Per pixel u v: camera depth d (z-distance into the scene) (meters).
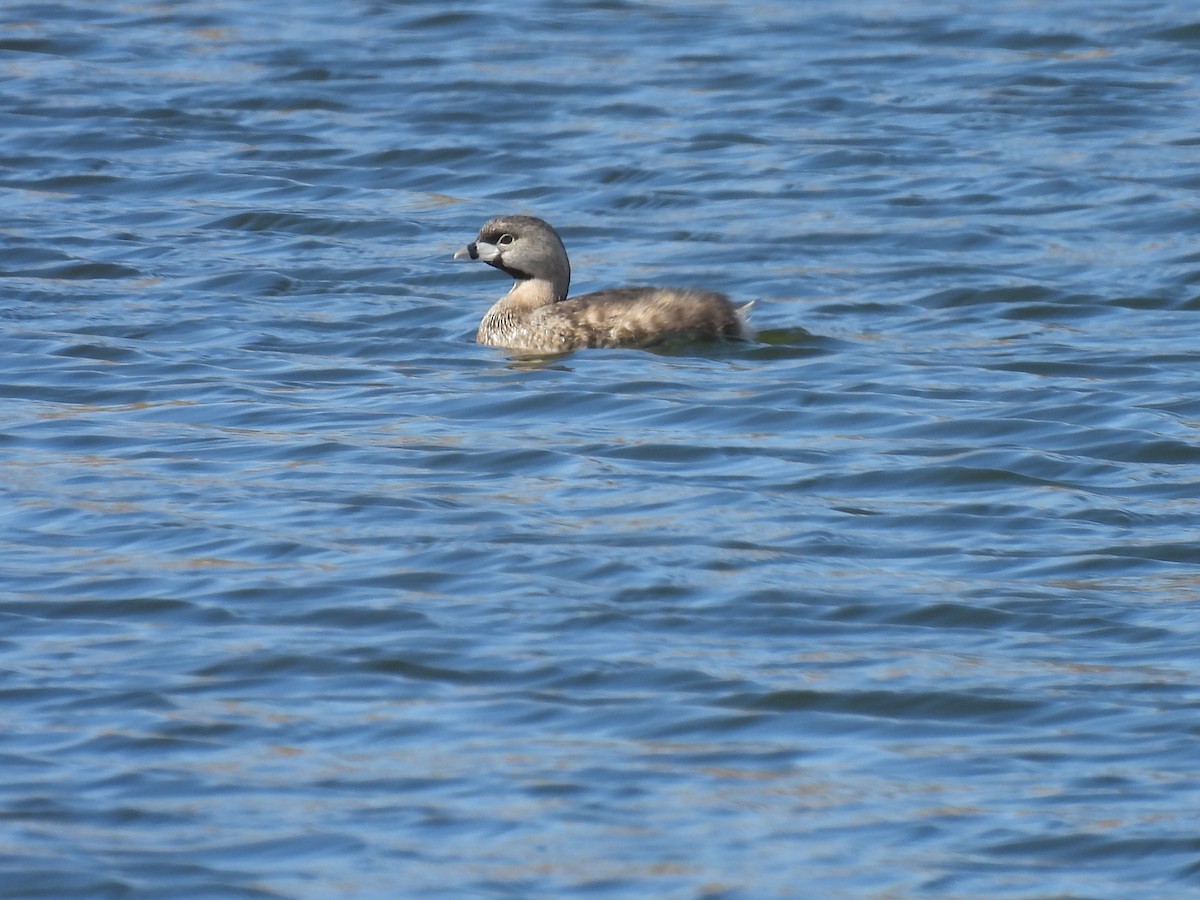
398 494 15.27
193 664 12.20
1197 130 27.73
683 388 18.22
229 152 27.47
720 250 23.36
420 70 31.23
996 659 12.26
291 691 11.84
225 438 16.77
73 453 16.36
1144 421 16.98
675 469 15.92
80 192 25.83
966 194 25.22
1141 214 24.23
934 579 13.55
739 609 13.02
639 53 32.09
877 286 21.88
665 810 10.38
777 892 9.57
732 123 28.48
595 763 10.91
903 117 28.67
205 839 10.05
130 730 11.28
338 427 17.11
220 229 24.34
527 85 30.36
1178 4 34.06
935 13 34.00
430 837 10.10
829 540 14.30
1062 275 22.05
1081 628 12.73
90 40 32.75
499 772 10.79
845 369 18.84
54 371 18.80
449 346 20.14
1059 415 17.20
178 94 29.94
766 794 10.57
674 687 11.84
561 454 16.27
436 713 11.54
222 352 19.59
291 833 10.12
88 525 14.59
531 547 14.07
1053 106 29.06
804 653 12.37
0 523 14.66
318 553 13.98
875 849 10.01
